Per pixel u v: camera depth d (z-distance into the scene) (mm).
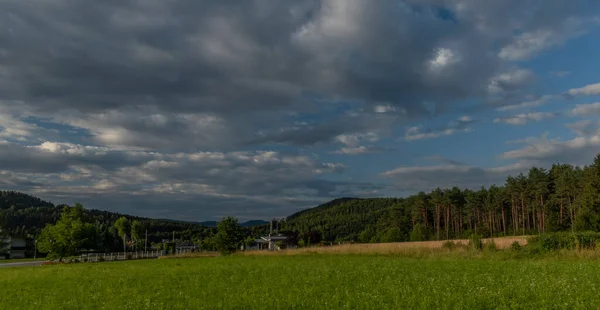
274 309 17094
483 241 54438
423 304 16594
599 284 19969
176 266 43188
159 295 22047
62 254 79000
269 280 26766
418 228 122938
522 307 15766
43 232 81688
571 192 98250
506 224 133125
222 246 71375
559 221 98000
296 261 43938
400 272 29188
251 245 143625
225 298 19953
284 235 162750
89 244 123312
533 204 109500
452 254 45281
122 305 19531
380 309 16312
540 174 110375
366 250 54688
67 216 82125
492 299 17391
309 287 22750
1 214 163375
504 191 122875
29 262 85125
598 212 81562
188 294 21859
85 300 21750
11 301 22625
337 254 55219
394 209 154500
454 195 133375
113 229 173125
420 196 140375
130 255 88812
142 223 155000
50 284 29828
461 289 20344
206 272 34062
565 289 18344
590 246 39469
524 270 27766
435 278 25047
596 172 91312
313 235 159000
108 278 32094
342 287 22234
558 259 36375
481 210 132500
